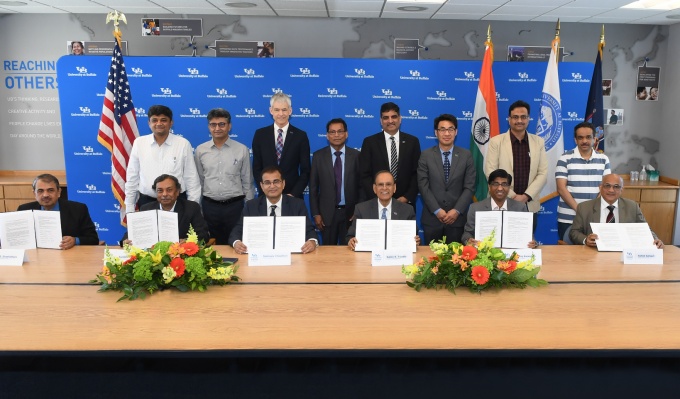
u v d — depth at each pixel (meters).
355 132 5.33
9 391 1.79
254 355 1.67
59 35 5.82
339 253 2.89
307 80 5.23
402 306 2.06
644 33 6.11
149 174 3.91
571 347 1.70
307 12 5.59
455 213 3.93
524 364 1.76
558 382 1.77
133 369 1.78
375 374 1.77
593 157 4.04
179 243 2.49
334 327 1.85
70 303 2.08
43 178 3.10
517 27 5.95
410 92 5.28
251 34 5.88
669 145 6.18
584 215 3.33
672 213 5.97
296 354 1.68
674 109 6.07
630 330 1.83
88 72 5.13
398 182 4.07
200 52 5.89
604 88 6.22
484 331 1.82
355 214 3.33
